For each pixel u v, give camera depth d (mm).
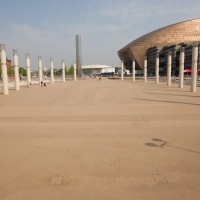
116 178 5027
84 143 7539
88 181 4910
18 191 4570
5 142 7820
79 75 109000
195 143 7371
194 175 5125
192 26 102000
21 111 14297
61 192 4488
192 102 17453
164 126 9695
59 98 21656
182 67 33094
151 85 40000
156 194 4344
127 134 8531
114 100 19250
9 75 99312
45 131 9188
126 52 115250
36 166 5770
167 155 6359
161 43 103250
